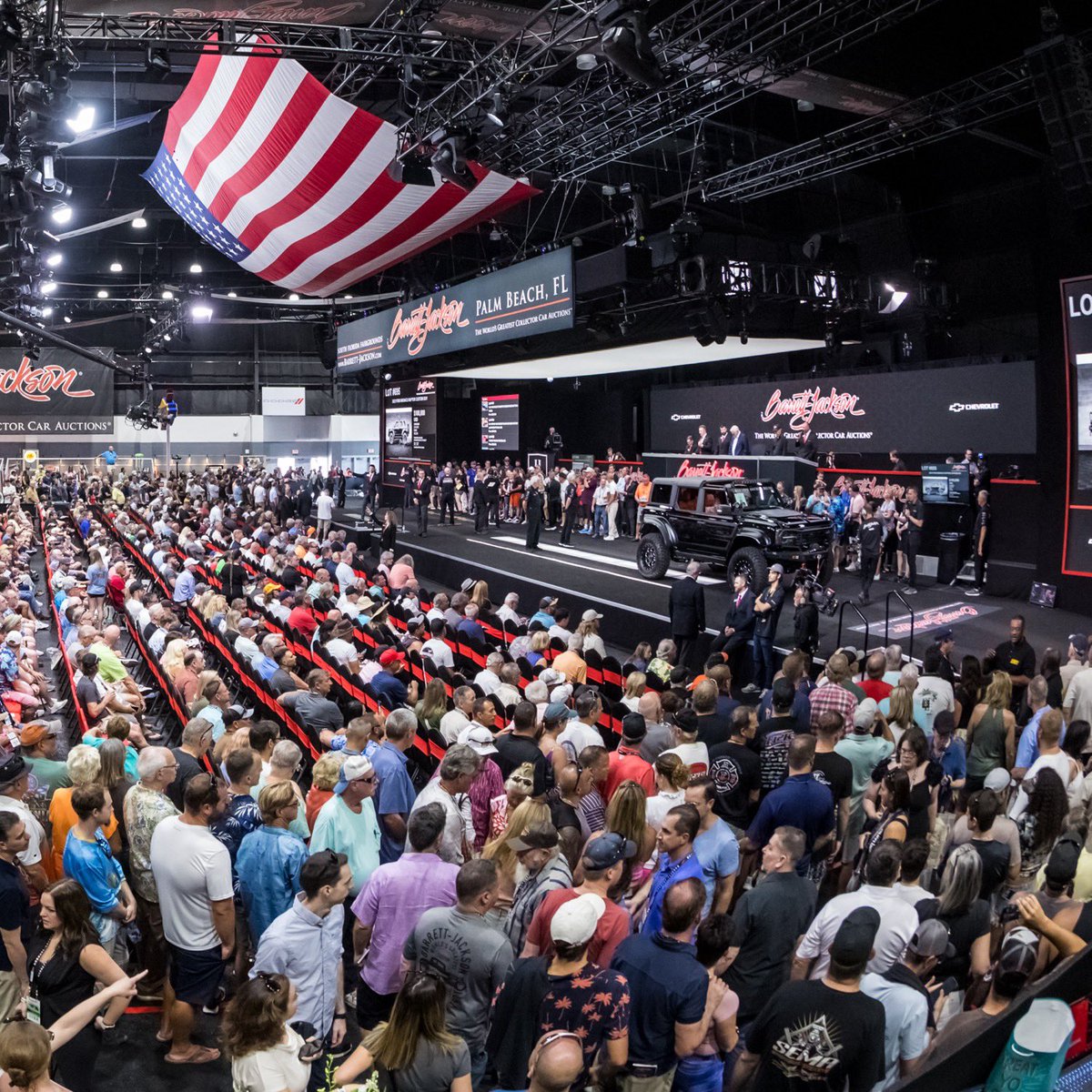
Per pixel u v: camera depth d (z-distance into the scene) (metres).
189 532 23.22
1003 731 8.31
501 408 33.16
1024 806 6.89
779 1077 3.72
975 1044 4.12
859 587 19.12
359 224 18.86
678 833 4.99
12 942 5.21
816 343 22.33
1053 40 12.72
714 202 22.25
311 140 16.58
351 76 15.34
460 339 22.98
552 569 21.31
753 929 4.83
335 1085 3.66
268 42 13.14
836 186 23.44
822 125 21.47
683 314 20.30
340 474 37.09
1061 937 4.53
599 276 18.75
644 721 7.05
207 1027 6.03
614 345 22.31
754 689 12.04
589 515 27.53
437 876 4.98
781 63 14.00
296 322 37.84
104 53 18.88
